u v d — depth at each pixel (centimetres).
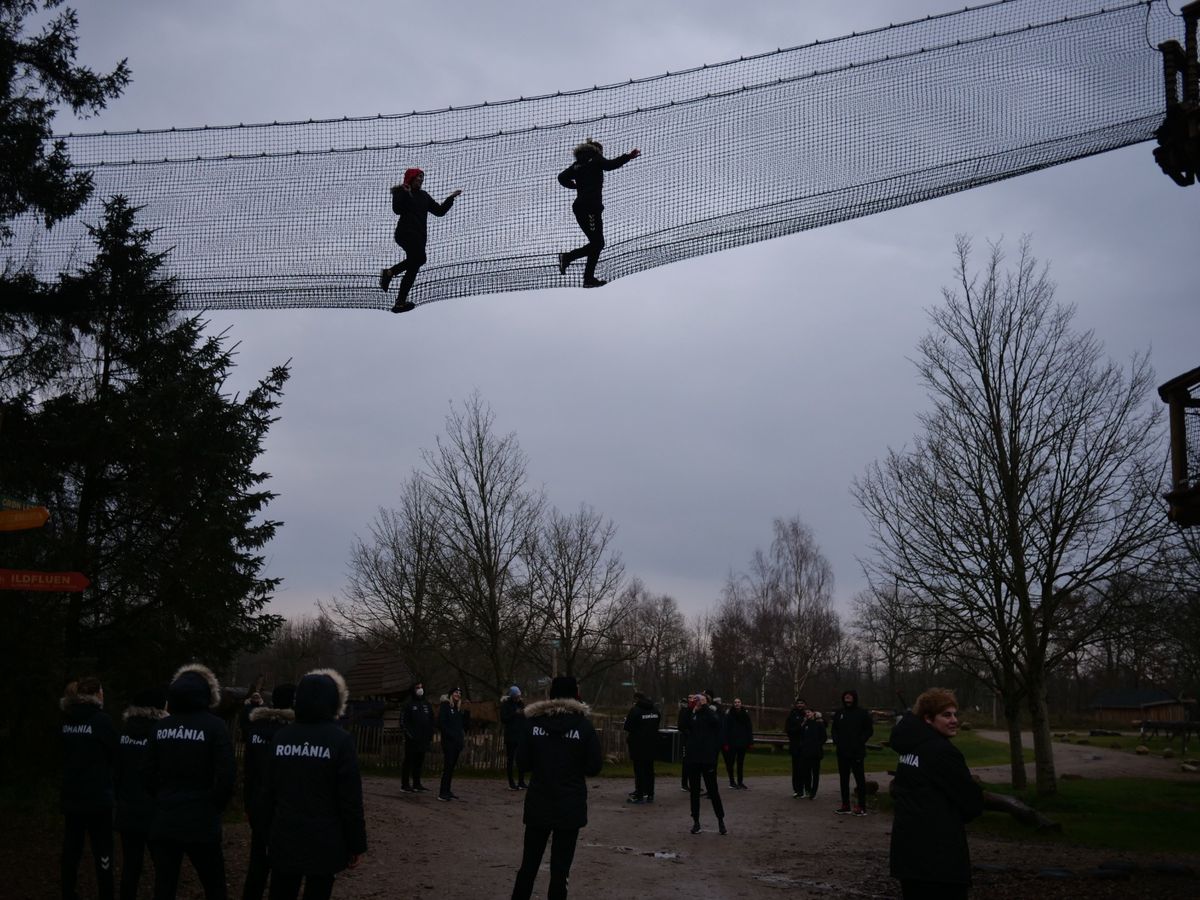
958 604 1792
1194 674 2469
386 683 3284
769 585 6169
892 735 583
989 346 1761
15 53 1223
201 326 1523
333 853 543
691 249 774
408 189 804
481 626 2917
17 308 1257
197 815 626
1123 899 933
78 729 766
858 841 1279
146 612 1402
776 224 761
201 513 1409
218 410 1451
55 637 1235
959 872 539
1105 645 1761
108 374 1448
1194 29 770
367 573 3272
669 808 1670
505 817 1463
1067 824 1513
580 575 3131
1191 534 1862
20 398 1326
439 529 2898
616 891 920
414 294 815
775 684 6662
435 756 2239
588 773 736
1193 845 1326
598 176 781
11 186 1174
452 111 809
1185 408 1091
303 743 553
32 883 893
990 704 7125
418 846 1154
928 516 1819
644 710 1780
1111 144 771
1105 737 5088
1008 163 752
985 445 1731
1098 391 1708
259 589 1483
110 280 1324
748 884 967
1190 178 822
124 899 704
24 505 1278
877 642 3328
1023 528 1720
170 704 645
